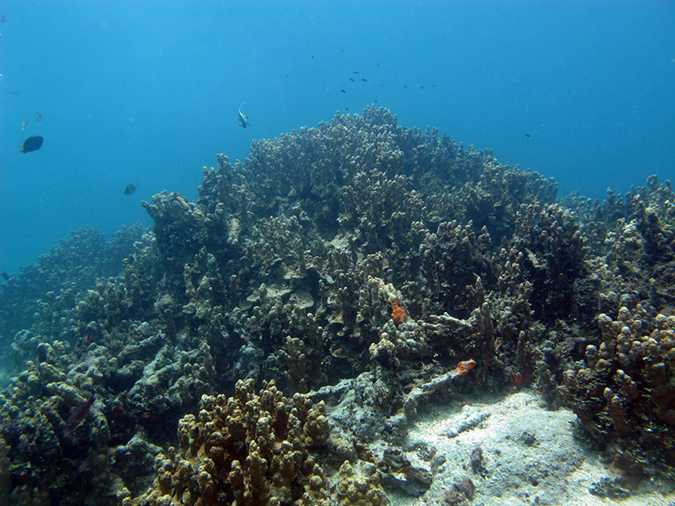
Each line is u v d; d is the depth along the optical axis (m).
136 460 1.76
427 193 3.56
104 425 1.72
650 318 1.49
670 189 3.20
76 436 1.69
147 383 2.00
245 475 1.18
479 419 1.53
